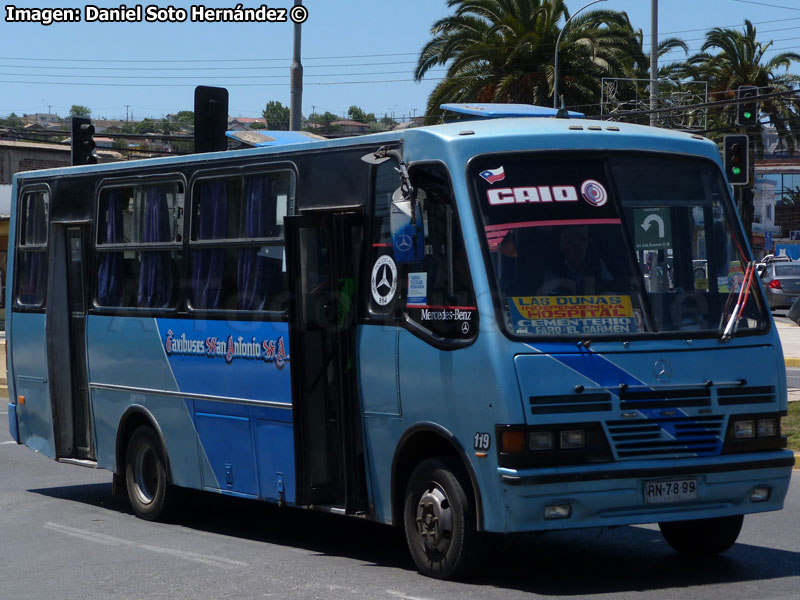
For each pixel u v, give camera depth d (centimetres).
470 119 1331
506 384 1041
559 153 1135
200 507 1566
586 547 1315
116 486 1662
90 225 1688
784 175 14538
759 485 1117
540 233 1102
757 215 13562
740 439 1112
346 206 1252
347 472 1234
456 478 1109
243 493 1391
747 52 7981
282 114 18812
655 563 1220
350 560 1269
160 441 1545
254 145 1548
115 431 1631
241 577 1186
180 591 1129
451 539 1112
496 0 5822
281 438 1318
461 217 1104
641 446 1070
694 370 1096
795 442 1898
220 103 2373
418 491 1154
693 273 1145
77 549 1366
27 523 1557
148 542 1409
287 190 1338
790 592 1073
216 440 1433
